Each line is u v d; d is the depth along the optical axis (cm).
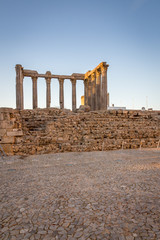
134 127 1919
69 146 1413
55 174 788
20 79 3494
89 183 668
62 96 4194
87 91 4462
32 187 634
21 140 1352
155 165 942
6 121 1315
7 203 514
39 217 438
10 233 379
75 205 496
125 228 388
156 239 350
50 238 362
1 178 740
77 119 1792
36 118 1989
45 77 4072
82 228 392
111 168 883
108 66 3503
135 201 514
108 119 2045
